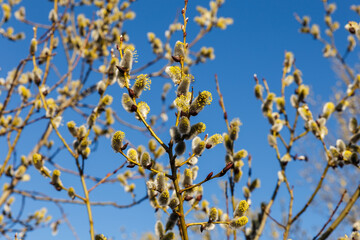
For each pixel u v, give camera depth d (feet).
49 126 4.98
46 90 3.51
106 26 6.02
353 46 5.29
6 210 4.67
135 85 2.31
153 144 3.46
